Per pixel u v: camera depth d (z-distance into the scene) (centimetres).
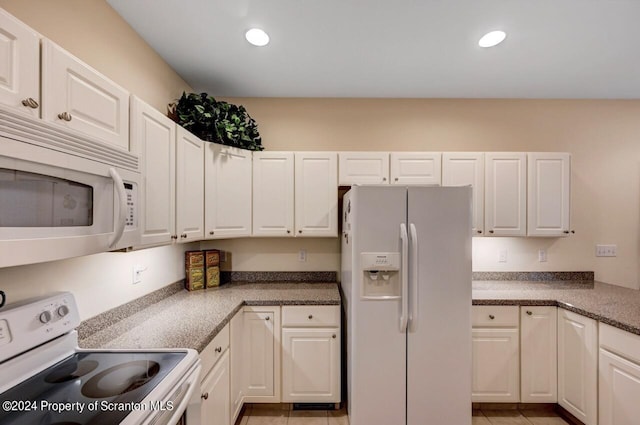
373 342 176
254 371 197
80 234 88
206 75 214
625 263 251
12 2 102
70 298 115
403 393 177
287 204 227
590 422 173
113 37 149
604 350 166
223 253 253
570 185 233
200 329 143
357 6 147
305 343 196
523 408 205
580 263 252
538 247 254
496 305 199
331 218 227
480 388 198
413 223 178
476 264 254
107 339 131
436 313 178
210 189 197
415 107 255
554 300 198
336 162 228
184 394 97
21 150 70
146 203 135
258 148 231
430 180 227
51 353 104
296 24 160
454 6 147
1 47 75
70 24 124
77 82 97
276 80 223
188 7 147
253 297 204
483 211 227
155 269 188
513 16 154
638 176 252
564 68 205
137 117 127
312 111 254
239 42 176
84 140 89
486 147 255
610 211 252
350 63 199
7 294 101
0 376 89
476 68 205
